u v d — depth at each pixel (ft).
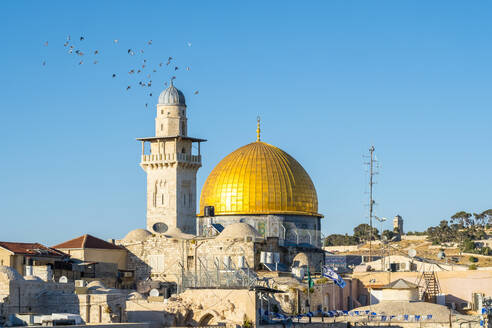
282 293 387.75
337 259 522.06
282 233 493.77
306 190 509.76
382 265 511.81
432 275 459.32
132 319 350.43
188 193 517.55
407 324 360.89
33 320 278.26
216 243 449.06
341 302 442.91
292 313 384.47
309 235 502.79
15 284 314.76
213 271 392.06
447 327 357.41
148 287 440.04
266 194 499.92
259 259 447.83
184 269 451.94
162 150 515.50
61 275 421.59
